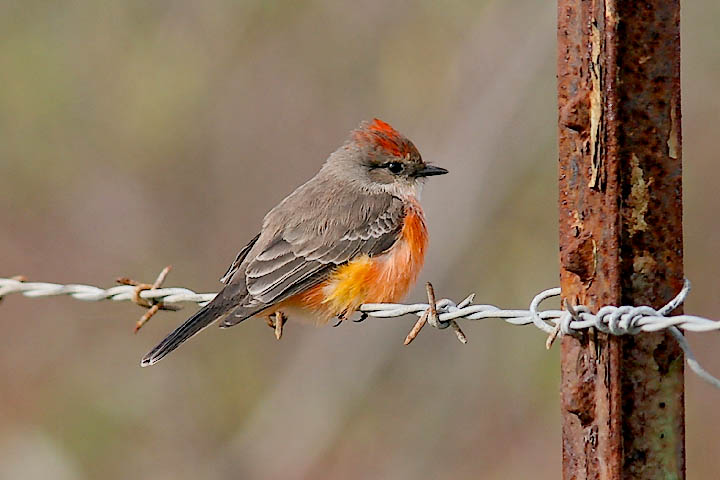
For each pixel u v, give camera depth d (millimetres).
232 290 8016
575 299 5285
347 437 14156
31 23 15219
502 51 15250
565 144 5258
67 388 14141
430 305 6438
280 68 15602
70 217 15203
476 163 15000
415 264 8570
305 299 8250
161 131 15250
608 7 5039
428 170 8992
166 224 15312
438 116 15289
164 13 15492
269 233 8367
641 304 5160
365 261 8258
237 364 14453
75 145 15250
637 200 5113
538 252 14680
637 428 5160
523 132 15039
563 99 5258
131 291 7750
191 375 14344
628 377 5141
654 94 5082
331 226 8242
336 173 8797
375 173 8797
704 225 14258
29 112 15109
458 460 13742
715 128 14484
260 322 14617
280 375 14484
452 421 14102
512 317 6133
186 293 7781
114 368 14344
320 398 14266
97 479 13562
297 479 13938
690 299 13938
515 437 13734
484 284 14781
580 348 5262
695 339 13492
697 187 14391
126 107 15234
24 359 14367
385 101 15500
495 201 14930
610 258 5141
